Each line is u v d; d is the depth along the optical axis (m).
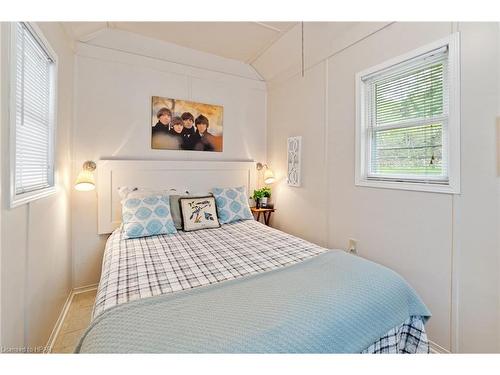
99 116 2.61
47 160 1.81
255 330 0.90
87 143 2.56
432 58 1.72
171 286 1.29
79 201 2.54
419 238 1.80
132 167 2.75
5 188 1.10
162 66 2.94
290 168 3.19
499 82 1.37
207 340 0.85
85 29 2.37
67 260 2.30
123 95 2.74
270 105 3.62
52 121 1.83
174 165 3.00
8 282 1.13
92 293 2.53
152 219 2.32
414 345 1.30
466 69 1.50
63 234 2.15
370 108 2.21
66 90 2.21
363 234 2.24
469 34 1.48
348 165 2.38
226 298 1.12
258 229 2.57
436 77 1.73
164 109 2.96
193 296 1.15
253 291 1.19
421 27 1.74
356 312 1.09
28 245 1.36
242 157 3.54
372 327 1.11
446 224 1.63
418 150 1.86
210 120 3.28
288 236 2.30
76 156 2.51
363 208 2.24
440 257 1.67
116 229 2.57
